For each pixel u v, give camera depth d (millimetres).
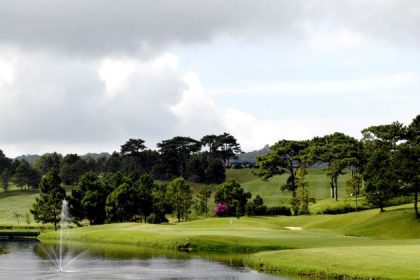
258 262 68125
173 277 59844
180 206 170250
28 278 60375
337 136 184500
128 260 76562
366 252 65062
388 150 158125
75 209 161875
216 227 125812
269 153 189125
